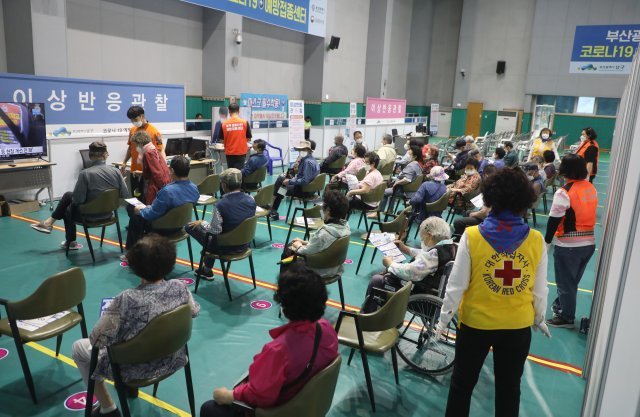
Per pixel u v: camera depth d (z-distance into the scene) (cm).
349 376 317
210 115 1335
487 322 208
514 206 202
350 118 1338
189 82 1294
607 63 1805
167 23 1200
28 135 632
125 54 1106
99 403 249
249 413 185
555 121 1962
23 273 455
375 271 514
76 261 491
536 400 303
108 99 760
